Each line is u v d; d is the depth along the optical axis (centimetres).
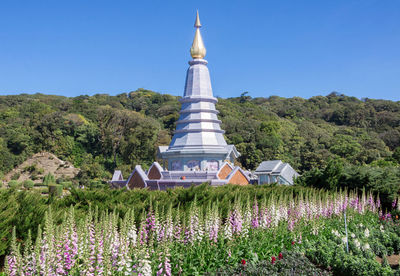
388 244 2128
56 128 9356
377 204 3120
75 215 1439
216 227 1523
